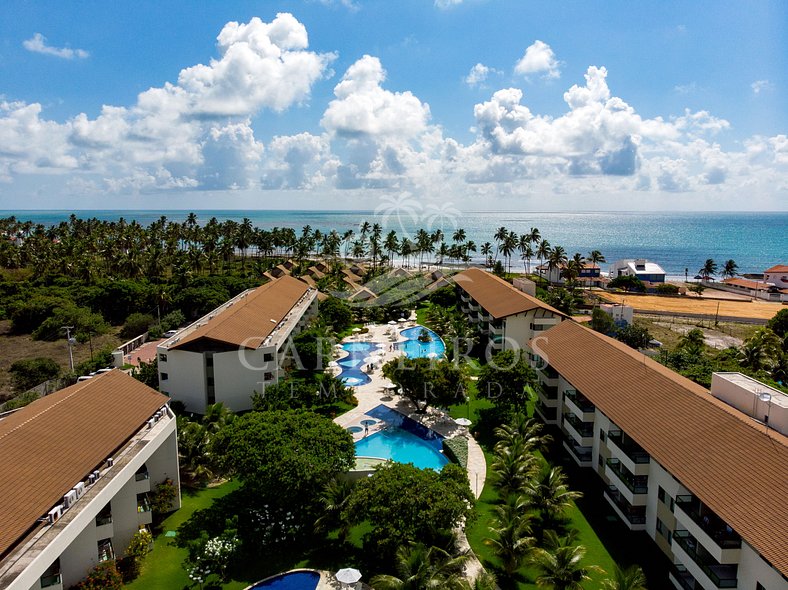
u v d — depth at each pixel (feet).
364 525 142.41
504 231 652.89
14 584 79.41
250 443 137.08
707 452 112.88
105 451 118.21
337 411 220.84
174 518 142.72
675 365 236.22
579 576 105.91
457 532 127.34
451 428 205.36
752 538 88.02
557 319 266.98
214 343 211.82
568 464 173.37
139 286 400.88
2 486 95.55
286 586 118.32
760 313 446.19
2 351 314.14
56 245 570.87
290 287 344.28
